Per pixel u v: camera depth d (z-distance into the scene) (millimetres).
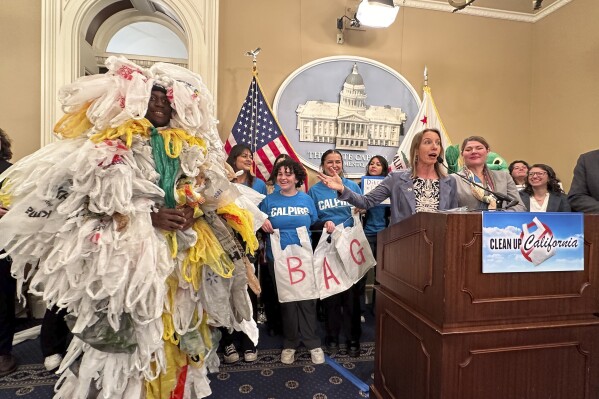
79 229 946
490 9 3900
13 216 938
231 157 2467
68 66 2881
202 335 1201
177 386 1164
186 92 1121
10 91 2854
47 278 979
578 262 1070
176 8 3082
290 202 2156
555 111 3803
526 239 1036
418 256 1176
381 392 1475
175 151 1083
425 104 3664
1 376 1862
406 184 1782
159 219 1062
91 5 2945
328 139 3555
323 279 2066
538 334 1053
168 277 1106
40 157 964
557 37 3775
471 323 1020
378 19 3164
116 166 960
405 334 1260
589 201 2020
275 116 3361
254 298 2227
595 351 1090
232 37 3307
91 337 959
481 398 1022
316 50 3518
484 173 1825
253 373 1931
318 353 2059
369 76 3627
